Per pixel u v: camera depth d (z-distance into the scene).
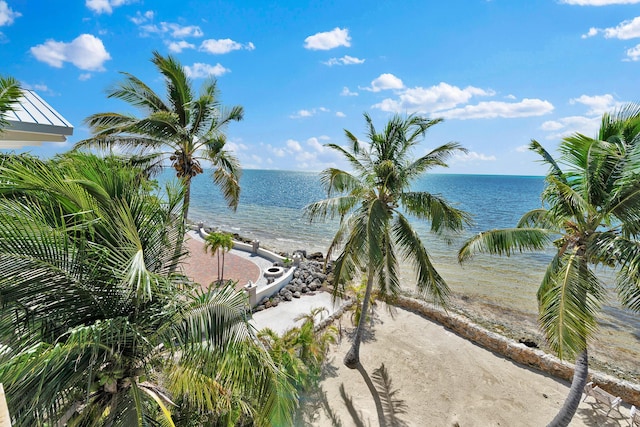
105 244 3.53
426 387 8.82
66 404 3.25
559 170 6.99
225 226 35.41
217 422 4.66
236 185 13.94
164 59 10.44
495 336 10.77
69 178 3.28
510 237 7.27
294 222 38.47
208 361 3.57
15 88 3.98
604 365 10.52
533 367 9.82
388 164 7.53
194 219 40.00
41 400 2.63
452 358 10.19
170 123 10.38
